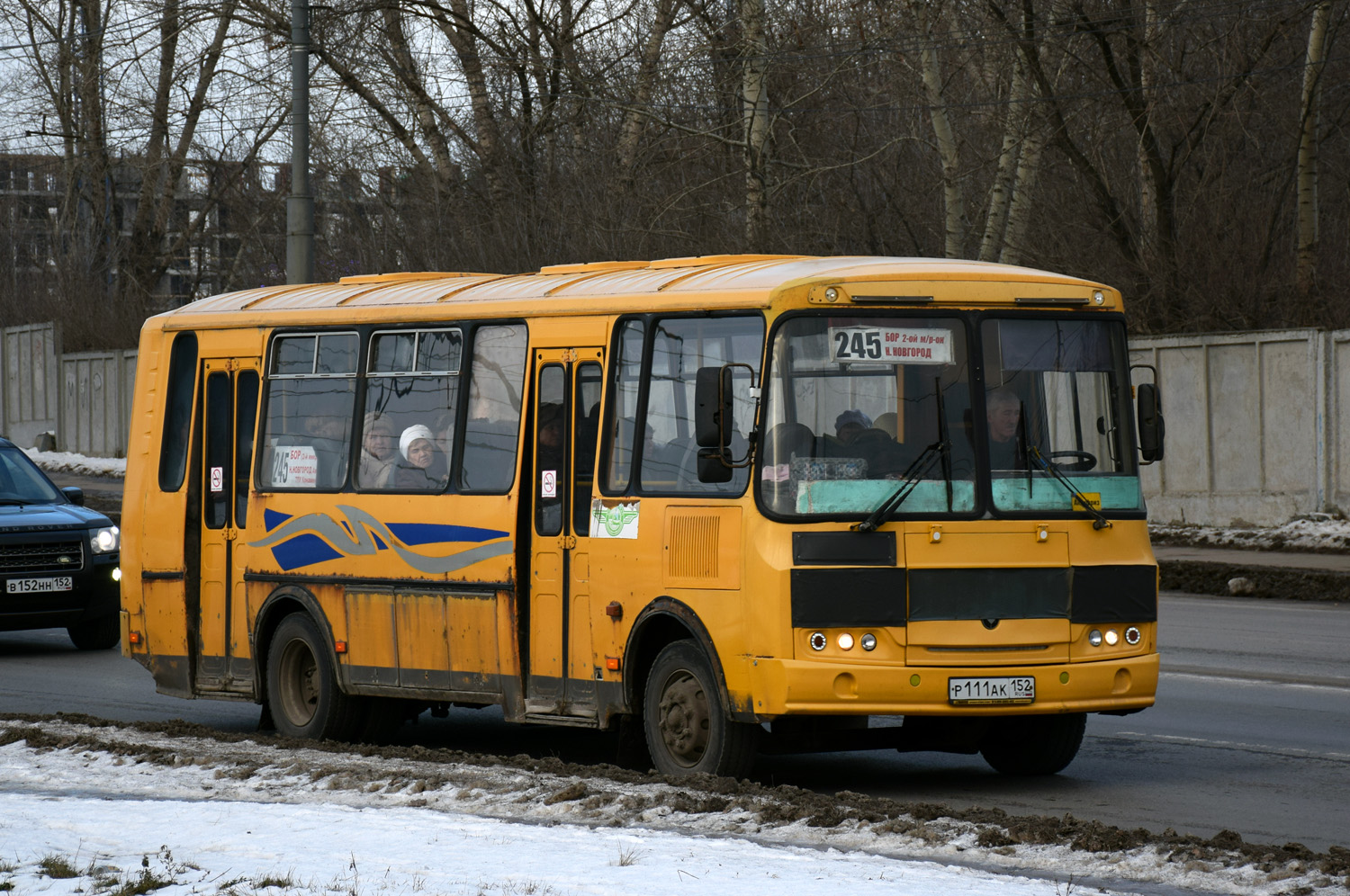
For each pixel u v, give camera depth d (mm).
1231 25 29969
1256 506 27094
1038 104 29312
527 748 12852
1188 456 28188
